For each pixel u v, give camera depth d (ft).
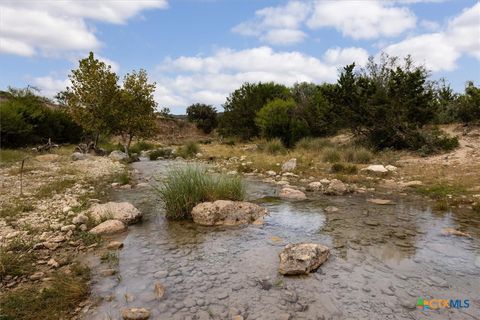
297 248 17.30
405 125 56.80
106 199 31.50
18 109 80.79
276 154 64.23
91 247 19.35
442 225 23.63
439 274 16.07
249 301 13.55
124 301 13.53
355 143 64.59
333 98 64.03
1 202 27.53
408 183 37.32
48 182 37.11
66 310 12.87
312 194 33.91
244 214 24.89
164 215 26.27
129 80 78.64
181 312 12.75
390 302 13.56
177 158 71.41
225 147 83.97
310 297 13.88
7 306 12.89
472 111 59.62
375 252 18.72
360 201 30.86
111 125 76.02
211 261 17.49
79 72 74.54
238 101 105.50
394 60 65.10
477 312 12.93
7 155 56.34
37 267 16.65
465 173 39.50
